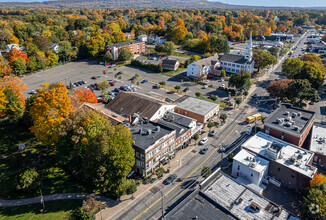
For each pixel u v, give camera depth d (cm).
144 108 8706
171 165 7162
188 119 8488
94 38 18575
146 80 14062
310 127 8456
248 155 6738
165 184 6412
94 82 13825
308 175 5850
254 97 11938
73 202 5853
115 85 13375
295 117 8138
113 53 17875
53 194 6112
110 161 5659
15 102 8875
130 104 9050
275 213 4756
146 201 5859
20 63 14538
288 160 6462
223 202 5047
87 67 16662
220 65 15575
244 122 9562
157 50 19162
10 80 9062
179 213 4622
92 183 6344
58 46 18688
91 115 6538
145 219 5347
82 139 6006
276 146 6744
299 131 7238
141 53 19900
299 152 6806
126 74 15212
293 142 7294
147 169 6538
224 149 7762
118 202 5825
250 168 6175
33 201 5900
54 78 14512
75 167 6550
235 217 4509
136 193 6103
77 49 18875
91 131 6100
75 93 9094
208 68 14588
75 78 14488
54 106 6862
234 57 15250
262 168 6231
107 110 8856
